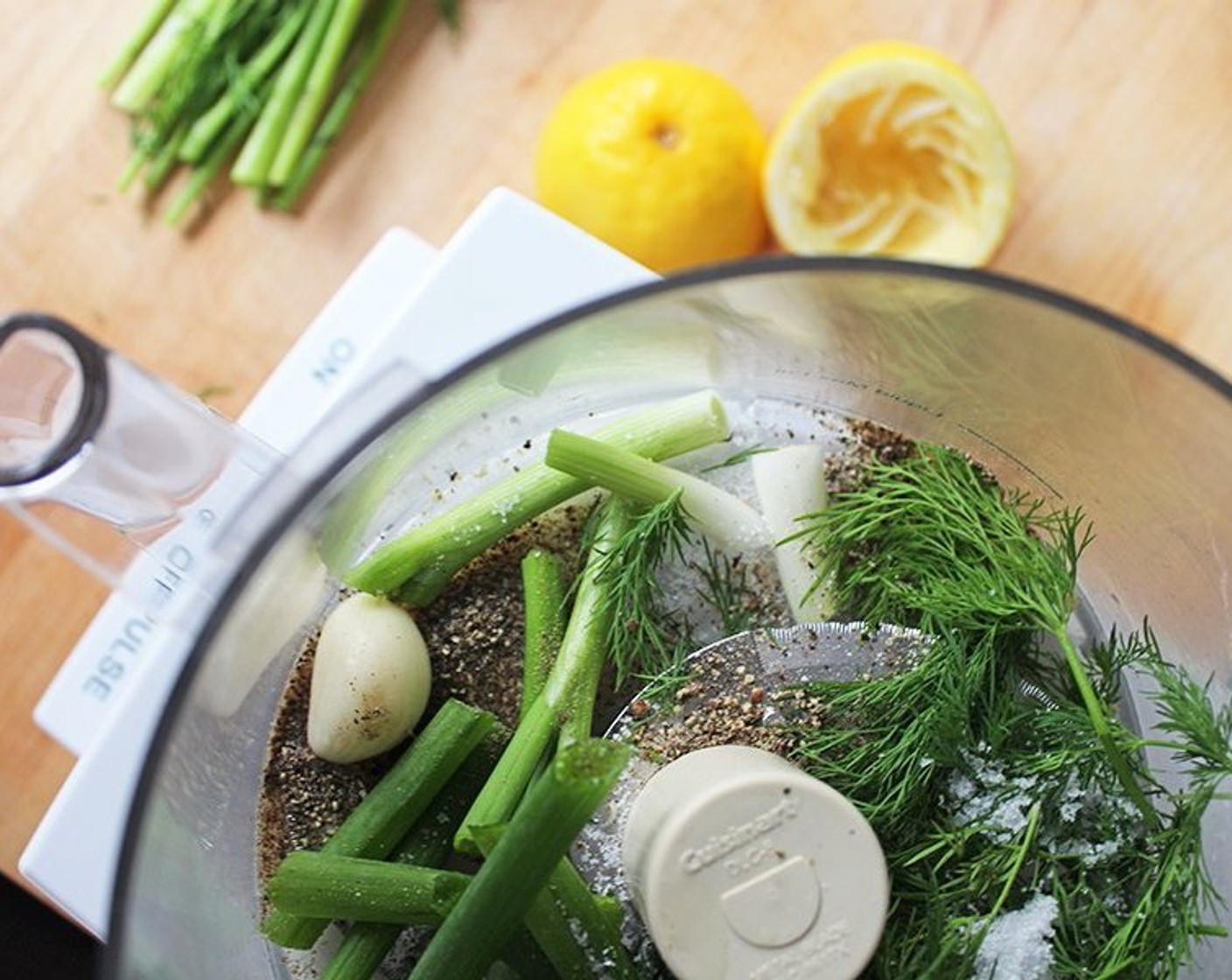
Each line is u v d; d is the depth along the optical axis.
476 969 0.41
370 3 0.54
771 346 0.44
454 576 0.46
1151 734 0.45
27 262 0.54
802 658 0.44
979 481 0.45
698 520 0.45
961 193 0.53
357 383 0.48
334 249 0.54
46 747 0.52
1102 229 0.53
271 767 0.45
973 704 0.44
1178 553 0.45
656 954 0.43
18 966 0.51
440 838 0.44
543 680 0.44
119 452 0.43
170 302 0.54
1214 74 0.53
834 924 0.41
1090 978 0.42
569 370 0.43
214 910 0.43
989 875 0.43
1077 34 0.53
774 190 0.52
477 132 0.54
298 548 0.41
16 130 0.55
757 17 0.54
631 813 0.43
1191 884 0.43
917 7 0.54
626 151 0.51
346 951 0.43
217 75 0.54
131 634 0.50
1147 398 0.41
